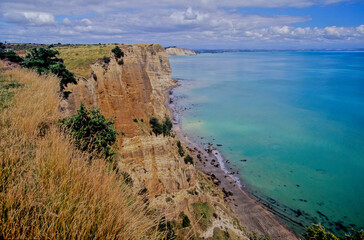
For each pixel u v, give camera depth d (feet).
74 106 94.53
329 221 132.36
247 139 240.94
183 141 234.58
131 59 136.46
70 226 12.94
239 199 149.59
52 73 59.26
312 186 163.84
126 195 18.42
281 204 146.20
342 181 169.58
